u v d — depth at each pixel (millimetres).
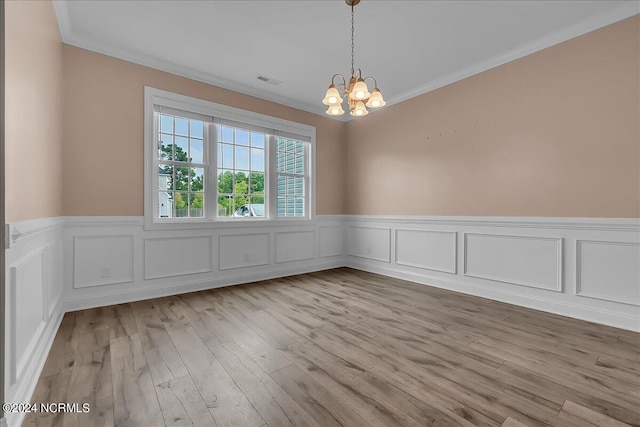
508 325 2658
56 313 2541
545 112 3041
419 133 4238
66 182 2934
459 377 1822
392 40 3051
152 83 3457
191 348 2191
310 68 3650
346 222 5434
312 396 1631
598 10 2580
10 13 1452
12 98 1469
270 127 4453
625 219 2568
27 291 1656
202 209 3898
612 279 2648
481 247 3557
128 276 3293
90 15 2654
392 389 1698
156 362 1984
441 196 3971
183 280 3684
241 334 2449
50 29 2359
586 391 1683
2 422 1254
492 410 1518
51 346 2195
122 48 3195
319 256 5086
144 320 2736
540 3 2488
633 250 2553
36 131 1931
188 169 3785
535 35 2959
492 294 3445
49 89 2332
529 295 3154
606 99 2668
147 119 3410
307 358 2055
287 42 3100
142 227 3383
